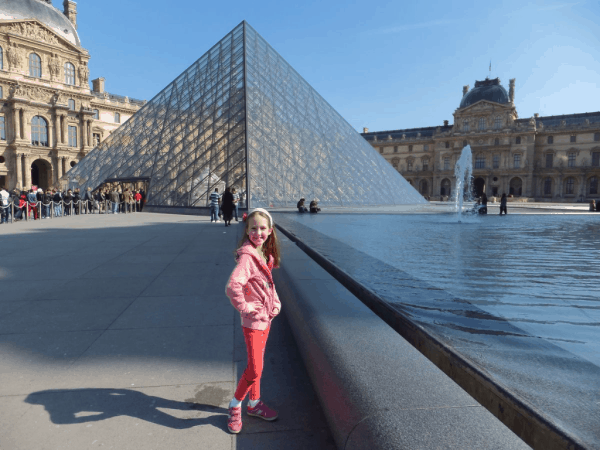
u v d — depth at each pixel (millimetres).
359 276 6254
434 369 2637
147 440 2832
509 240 11570
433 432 1896
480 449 1749
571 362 3072
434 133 111062
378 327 3469
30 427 2955
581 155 96250
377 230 13961
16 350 4371
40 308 5902
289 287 5191
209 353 4336
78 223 20969
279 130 30625
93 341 4648
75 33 77062
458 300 4914
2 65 63594
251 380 2977
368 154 40469
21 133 65188
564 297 5113
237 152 27250
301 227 14594
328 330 3381
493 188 103312
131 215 27609
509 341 3525
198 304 6137
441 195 110375
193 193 27969
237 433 2939
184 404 3318
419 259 7949
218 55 36094
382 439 1898
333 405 2574
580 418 2178
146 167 33250
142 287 7180
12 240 13711
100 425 2998
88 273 8352
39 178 72875
